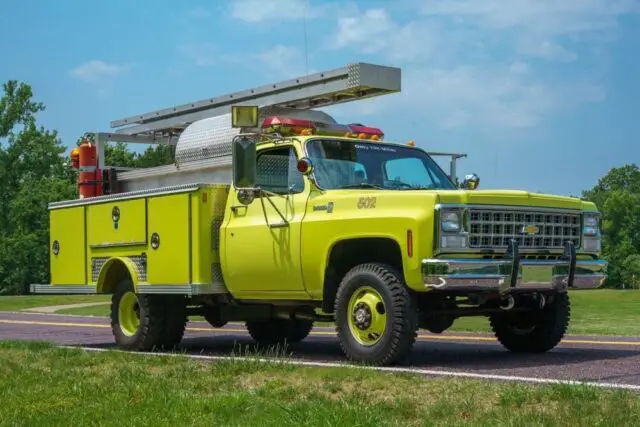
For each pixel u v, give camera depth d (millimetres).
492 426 4922
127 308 10695
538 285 7969
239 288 9375
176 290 9734
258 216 9141
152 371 7586
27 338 13531
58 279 11703
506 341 9398
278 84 10672
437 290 7590
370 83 9930
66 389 6598
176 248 9789
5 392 6555
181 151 10586
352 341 8039
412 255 7504
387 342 7699
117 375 7207
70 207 11555
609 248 106062
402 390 6113
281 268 8758
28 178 71312
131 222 10477
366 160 9055
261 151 9180
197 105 11586
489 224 7734
